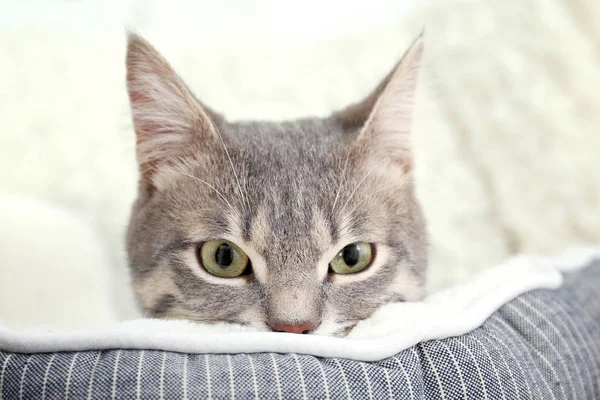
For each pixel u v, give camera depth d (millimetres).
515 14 462
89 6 521
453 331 241
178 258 272
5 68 447
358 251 274
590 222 440
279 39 494
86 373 218
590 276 315
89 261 380
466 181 458
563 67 451
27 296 342
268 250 260
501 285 269
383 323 245
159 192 287
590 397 263
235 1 561
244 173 273
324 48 483
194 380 218
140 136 289
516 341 251
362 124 302
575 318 276
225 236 266
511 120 456
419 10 490
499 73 459
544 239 443
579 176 446
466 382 232
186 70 460
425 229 313
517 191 453
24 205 381
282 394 218
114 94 457
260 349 228
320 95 465
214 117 300
